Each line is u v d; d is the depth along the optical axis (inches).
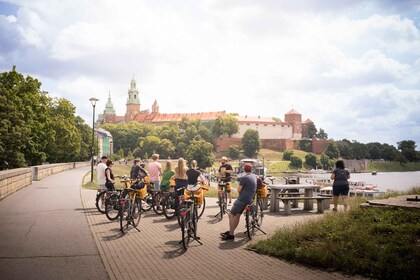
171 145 7391.7
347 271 298.4
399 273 279.0
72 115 2970.0
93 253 359.9
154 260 338.0
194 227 408.2
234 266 320.5
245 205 422.6
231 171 624.1
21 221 530.0
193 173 463.5
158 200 618.2
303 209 681.6
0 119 1940.2
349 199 767.1
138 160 651.5
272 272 303.7
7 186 856.3
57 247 381.7
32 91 2293.3
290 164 7066.9
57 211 627.8
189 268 314.2
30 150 2217.0
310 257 323.9
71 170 2458.2
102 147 6692.9
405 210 412.8
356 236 350.3
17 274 293.6
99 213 608.7
